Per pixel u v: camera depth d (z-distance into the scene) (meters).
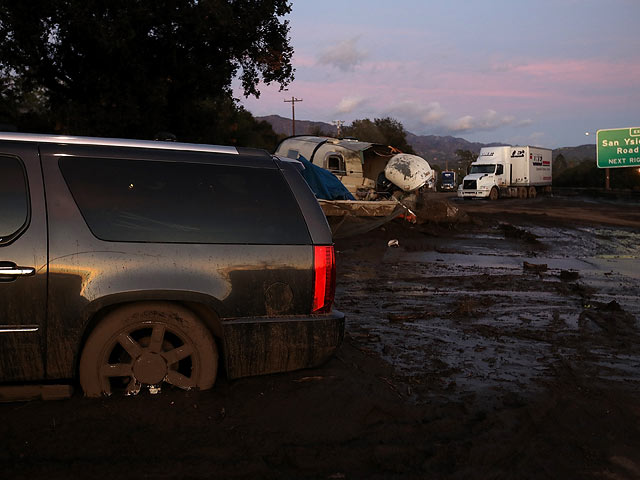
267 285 3.85
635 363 5.10
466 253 13.87
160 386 3.80
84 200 3.62
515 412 3.82
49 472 2.88
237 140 43.50
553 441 3.46
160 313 3.73
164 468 2.96
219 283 3.73
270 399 3.85
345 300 7.78
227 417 3.57
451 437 3.49
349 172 20.14
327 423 3.58
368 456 3.21
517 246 15.48
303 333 3.92
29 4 17.33
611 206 35.75
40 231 3.50
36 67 19.20
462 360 5.05
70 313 3.51
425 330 6.12
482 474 3.05
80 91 20.47
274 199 3.99
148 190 3.76
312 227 4.01
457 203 38.81
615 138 50.38
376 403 3.87
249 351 3.83
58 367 3.57
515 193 46.31
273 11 21.39
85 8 17.33
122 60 18.72
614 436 3.57
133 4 18.09
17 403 3.61
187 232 3.74
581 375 4.68
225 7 19.42
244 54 22.19
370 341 5.59
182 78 20.97
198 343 3.81
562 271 10.15
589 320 6.74
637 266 11.76
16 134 3.70
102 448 3.14
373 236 16.42
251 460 3.09
